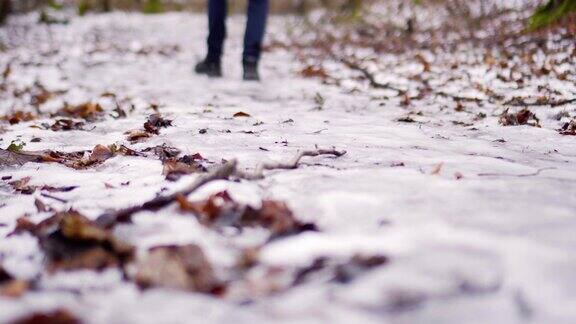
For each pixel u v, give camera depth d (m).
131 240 2.17
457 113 5.70
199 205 2.47
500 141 4.24
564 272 1.59
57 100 7.60
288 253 1.92
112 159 3.79
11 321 1.53
